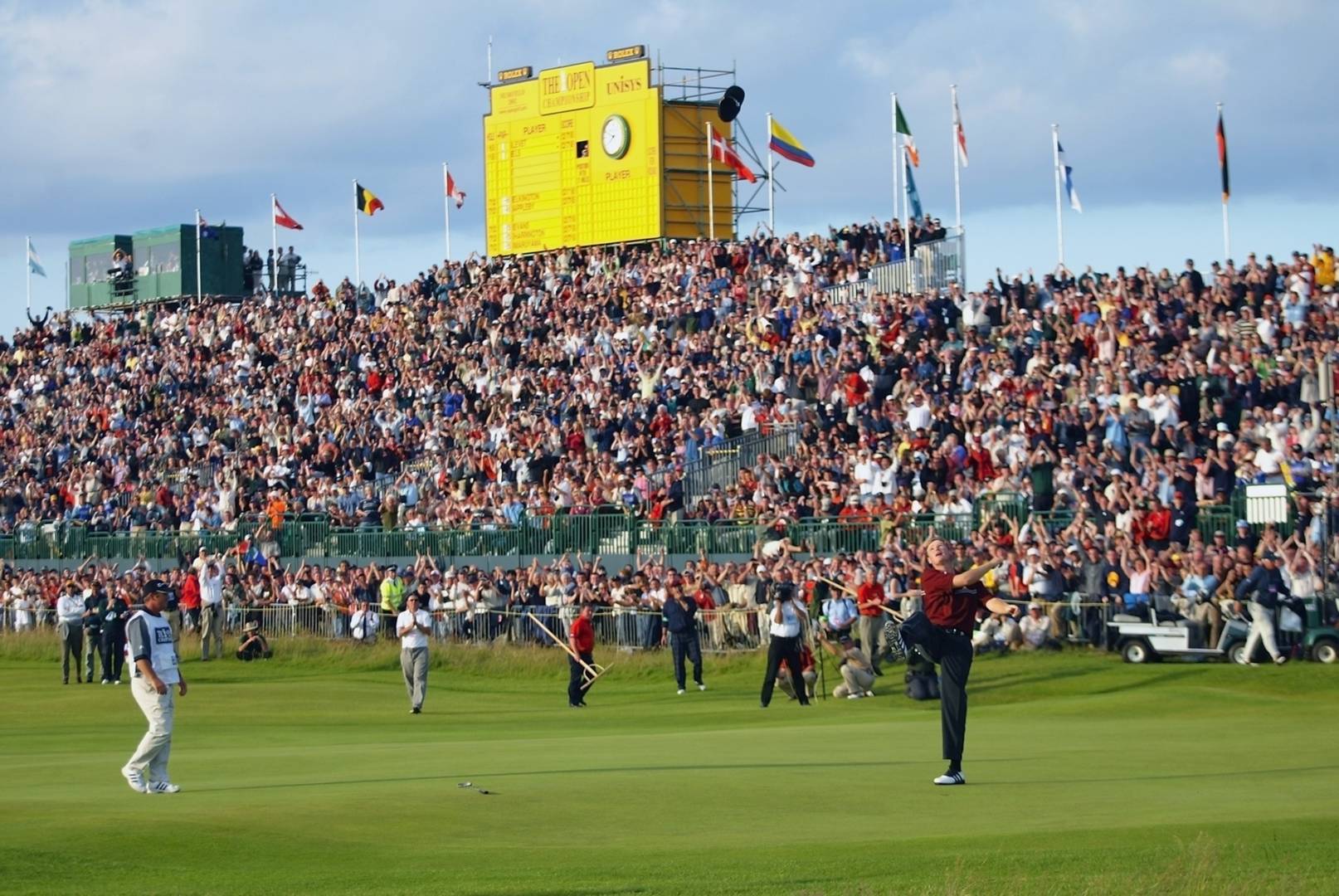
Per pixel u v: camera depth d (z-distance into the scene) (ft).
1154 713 79.61
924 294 151.12
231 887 35.58
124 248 262.88
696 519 133.49
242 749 69.51
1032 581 105.70
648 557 132.05
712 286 172.55
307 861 38.81
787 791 48.75
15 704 109.29
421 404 180.14
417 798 47.52
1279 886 32.89
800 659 93.81
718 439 147.02
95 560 173.37
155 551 174.40
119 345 227.40
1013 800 46.32
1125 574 103.60
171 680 51.60
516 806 46.42
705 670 114.32
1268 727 69.10
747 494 135.23
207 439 196.85
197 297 246.06
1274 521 104.32
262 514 170.09
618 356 168.76
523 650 124.47
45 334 240.94
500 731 81.05
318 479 173.88
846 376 143.23
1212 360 123.34
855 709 90.07
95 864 38.09
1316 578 98.68
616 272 186.80
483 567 147.64
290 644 139.64
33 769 60.49
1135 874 34.24
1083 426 122.83
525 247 212.43
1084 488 115.65
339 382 194.29
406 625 97.04
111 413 211.82
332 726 87.61
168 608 145.38
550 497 148.97
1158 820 41.91
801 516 128.67
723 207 204.23
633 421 154.51
